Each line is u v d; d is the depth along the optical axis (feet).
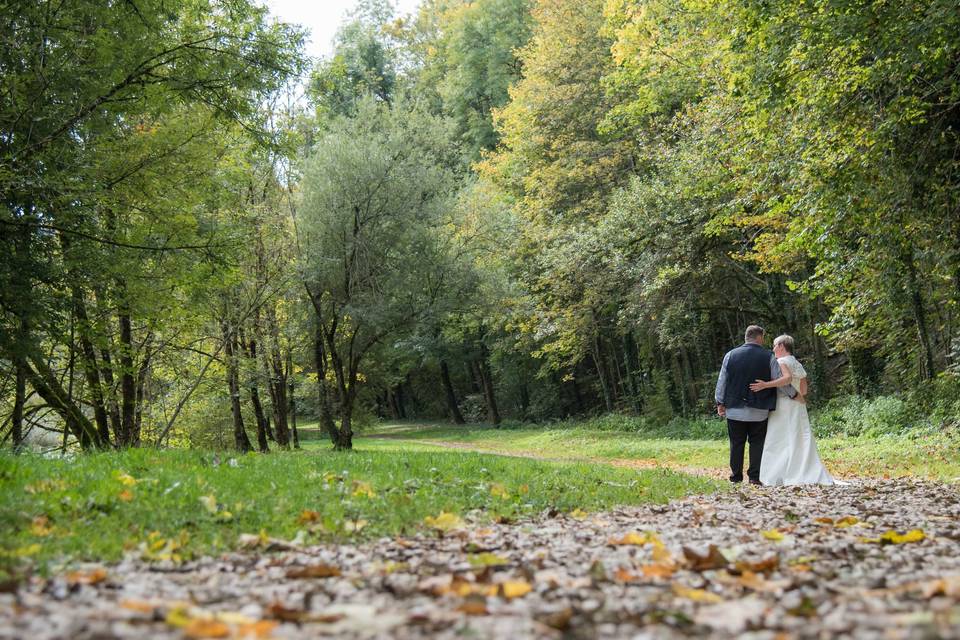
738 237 85.40
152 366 69.36
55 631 7.69
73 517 16.25
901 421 60.85
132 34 43.50
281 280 75.61
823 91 41.16
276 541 15.37
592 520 20.12
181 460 27.66
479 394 178.70
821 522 19.20
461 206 95.04
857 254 46.85
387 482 24.34
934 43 36.42
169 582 11.64
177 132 48.78
